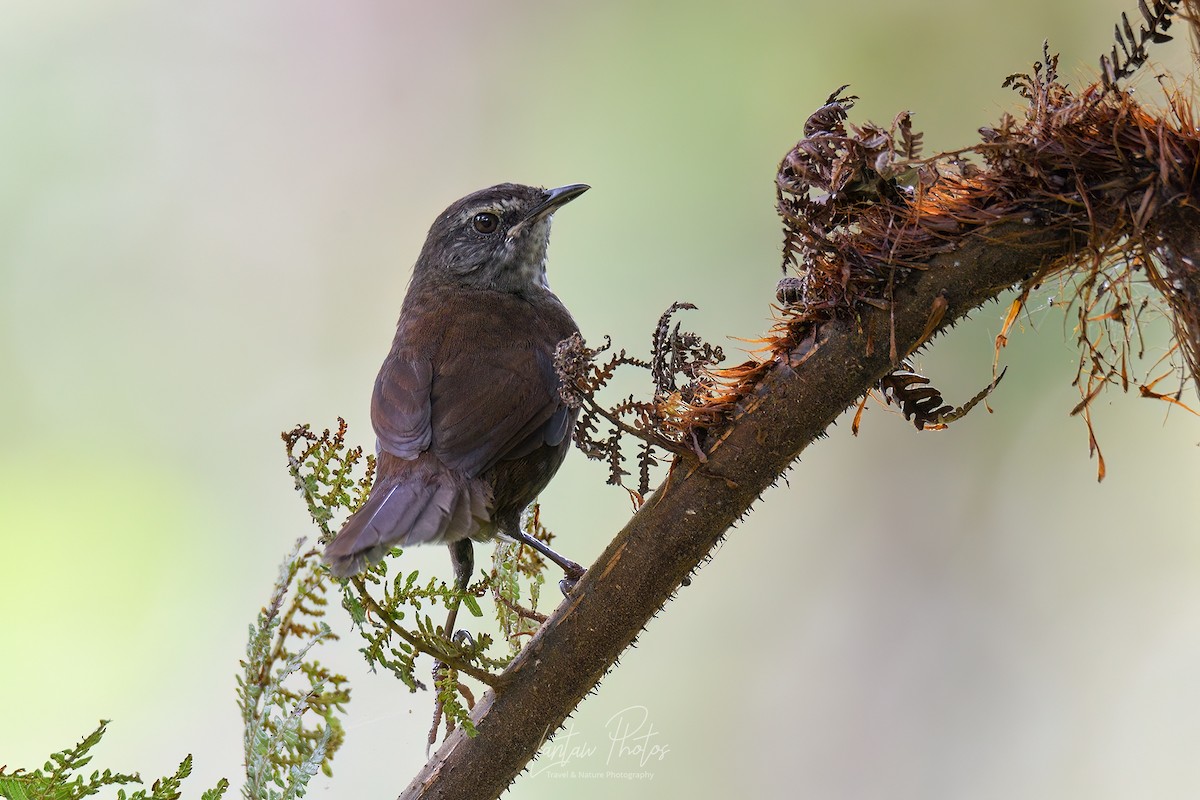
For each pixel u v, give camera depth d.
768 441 4.39
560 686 4.39
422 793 4.39
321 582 4.41
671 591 4.39
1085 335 4.39
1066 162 4.22
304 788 4.39
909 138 4.35
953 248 4.31
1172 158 4.10
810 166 4.39
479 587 4.39
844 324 4.39
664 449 4.39
